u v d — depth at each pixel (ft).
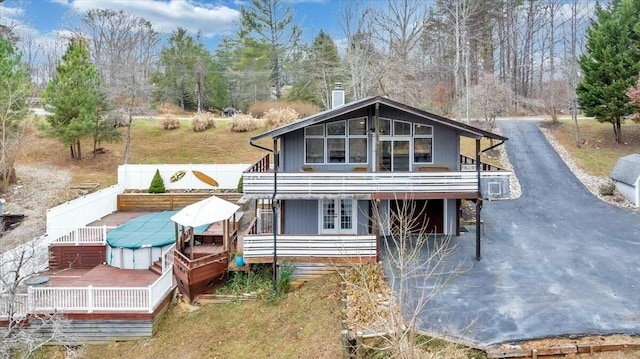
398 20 124.06
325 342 34.50
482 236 53.83
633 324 32.01
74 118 84.89
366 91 109.91
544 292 38.17
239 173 79.77
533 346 29.96
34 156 92.27
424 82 122.31
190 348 38.04
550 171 79.30
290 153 51.70
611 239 51.44
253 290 44.96
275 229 45.78
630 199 65.92
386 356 30.48
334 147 51.72
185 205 74.28
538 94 150.92
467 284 40.27
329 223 52.39
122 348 39.17
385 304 36.70
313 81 136.98
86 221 63.26
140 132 109.19
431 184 46.70
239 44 159.02
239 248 51.62
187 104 166.71
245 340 38.04
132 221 62.34
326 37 146.00
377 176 46.57
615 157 83.35
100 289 40.27
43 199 73.61
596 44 90.99
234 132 110.32
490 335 31.30
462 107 104.53
